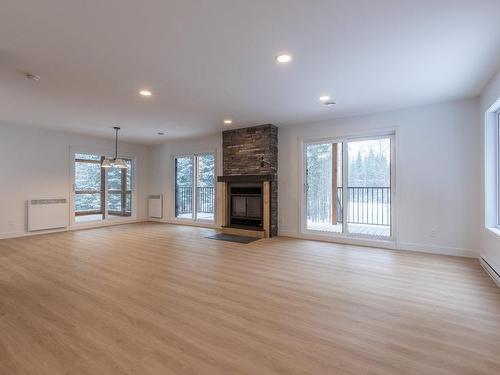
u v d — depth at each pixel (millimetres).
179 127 6012
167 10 2029
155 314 2357
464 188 4195
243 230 6008
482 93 3832
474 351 1822
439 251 4379
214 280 3193
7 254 4367
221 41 2490
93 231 6566
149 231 6559
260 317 2311
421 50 2664
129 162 8195
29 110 4656
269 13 2082
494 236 3279
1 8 1979
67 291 2852
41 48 2586
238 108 4582
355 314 2361
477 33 2363
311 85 3564
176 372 1618
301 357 1769
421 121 4488
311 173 5754
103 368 1653
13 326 2148
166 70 3090
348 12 2074
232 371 1630
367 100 4203
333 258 4148
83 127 6000
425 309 2449
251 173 6031
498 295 2754
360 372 1622
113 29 2277
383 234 5074
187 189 7828
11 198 5754
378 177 5105
